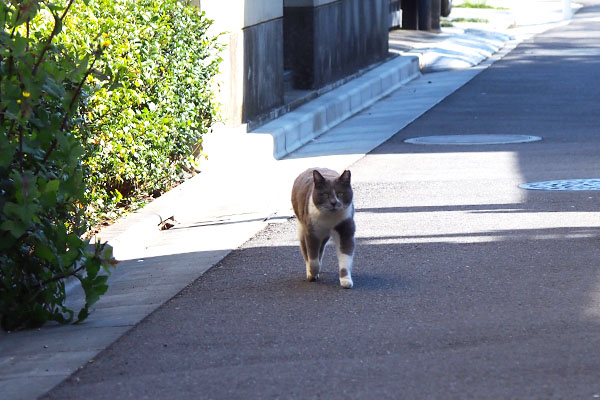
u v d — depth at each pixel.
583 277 9.66
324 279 10.06
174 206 13.67
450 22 44.78
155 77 13.76
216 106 16.14
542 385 6.77
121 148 12.43
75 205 10.53
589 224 12.09
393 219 12.97
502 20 48.47
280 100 21.84
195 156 16.14
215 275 10.48
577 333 7.89
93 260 9.00
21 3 8.66
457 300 9.04
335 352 7.68
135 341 8.25
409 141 20.20
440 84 29.80
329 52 25.53
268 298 9.41
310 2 24.03
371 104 26.39
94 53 9.48
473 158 17.66
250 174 17.14
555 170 16.14
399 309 8.83
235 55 18.95
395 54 32.53
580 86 27.52
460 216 12.93
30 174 8.42
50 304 9.63
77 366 7.68
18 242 8.84
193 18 15.35
